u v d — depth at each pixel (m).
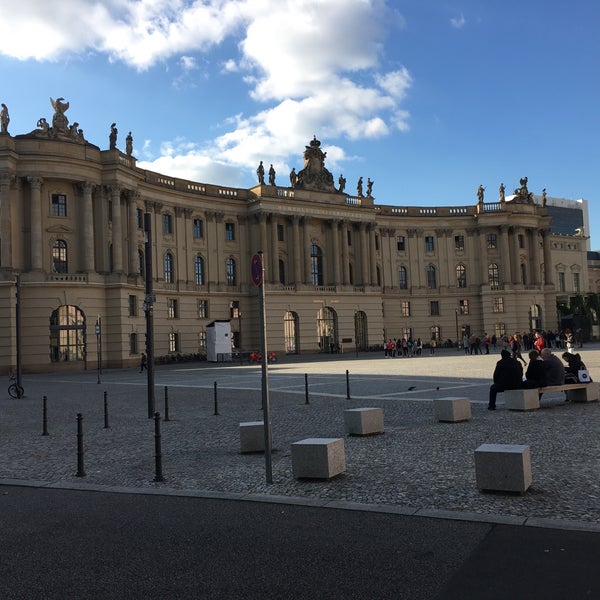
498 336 110.00
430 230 113.50
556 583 7.39
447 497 11.34
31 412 28.20
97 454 17.44
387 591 7.35
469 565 8.03
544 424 19.11
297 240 95.94
